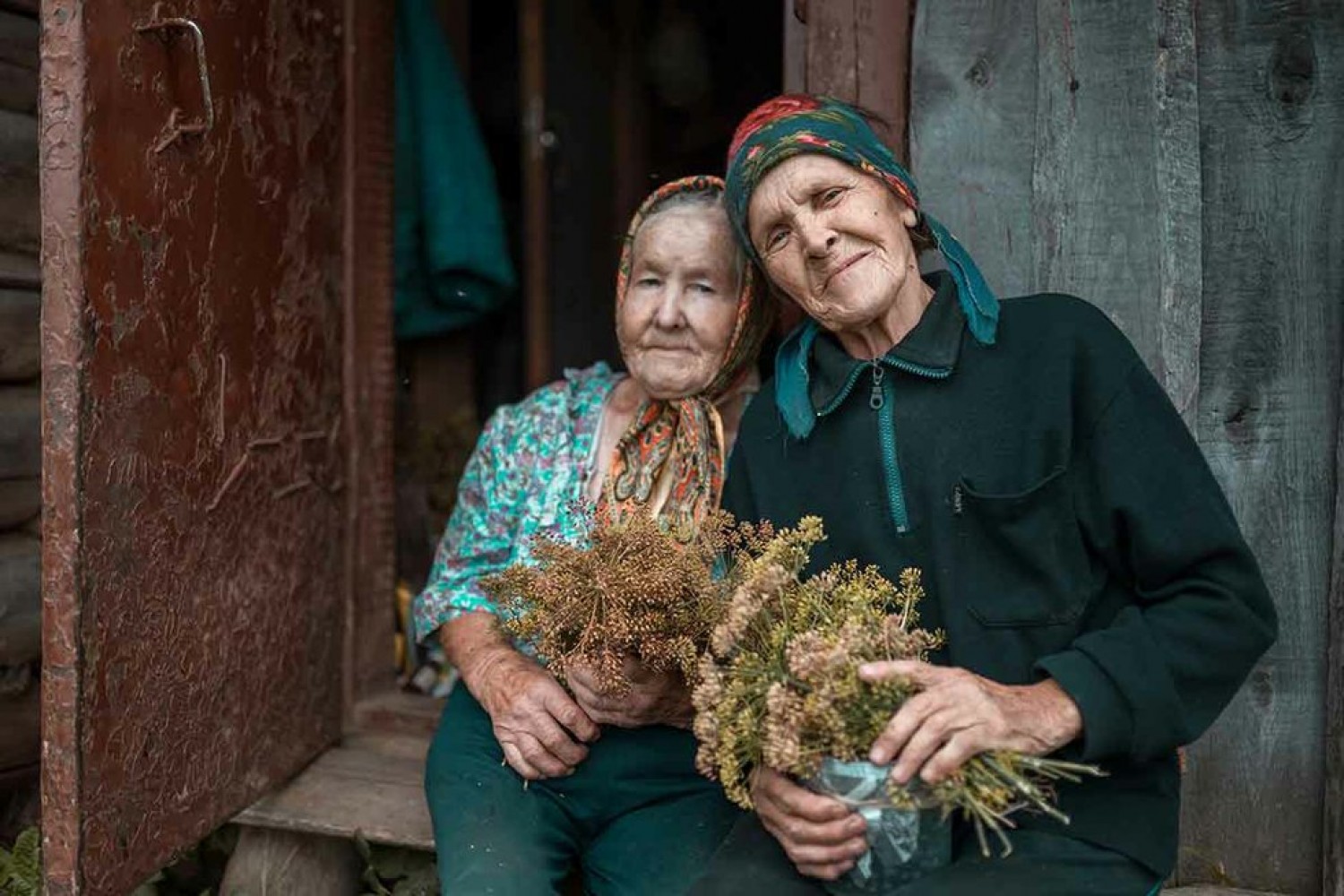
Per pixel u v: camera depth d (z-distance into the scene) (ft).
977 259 6.61
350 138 8.00
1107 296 6.39
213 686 6.57
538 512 6.34
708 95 13.64
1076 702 4.45
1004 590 4.99
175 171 6.08
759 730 4.50
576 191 13.35
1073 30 6.35
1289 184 6.13
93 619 5.62
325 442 7.80
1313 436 6.15
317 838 7.11
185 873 7.56
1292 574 6.21
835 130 5.15
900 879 4.52
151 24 5.82
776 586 4.67
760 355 7.09
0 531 7.35
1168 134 6.23
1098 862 4.65
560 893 5.89
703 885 4.96
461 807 5.73
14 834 7.75
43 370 5.48
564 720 5.69
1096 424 4.87
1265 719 6.27
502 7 13.02
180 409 6.21
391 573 8.72
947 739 4.31
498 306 11.96
